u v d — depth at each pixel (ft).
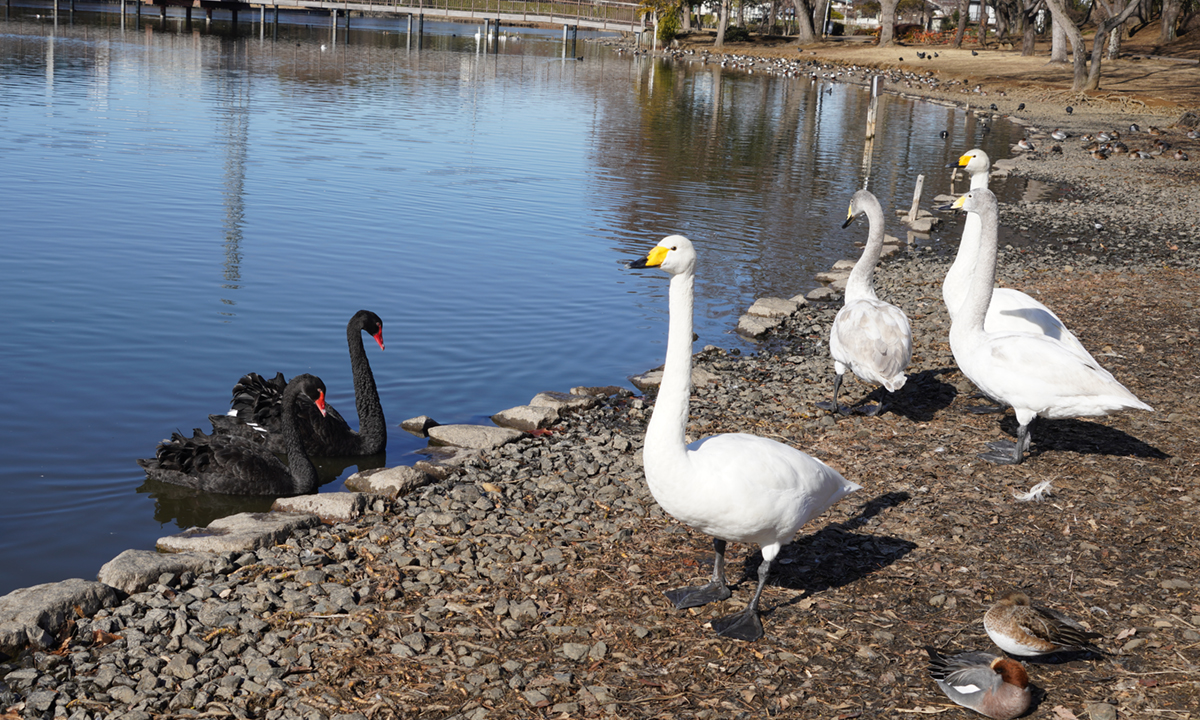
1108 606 19.22
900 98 181.37
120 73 136.15
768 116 143.74
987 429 30.12
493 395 34.63
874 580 20.51
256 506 25.73
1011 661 15.76
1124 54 229.66
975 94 184.85
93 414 30.01
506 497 25.29
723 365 38.11
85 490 25.55
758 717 15.93
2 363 33.19
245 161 76.79
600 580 20.52
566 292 47.65
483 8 346.13
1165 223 72.08
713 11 378.53
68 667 17.24
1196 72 187.73
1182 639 18.01
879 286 51.31
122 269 45.37
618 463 27.71
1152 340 38.78
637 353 39.88
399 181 74.08
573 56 248.52
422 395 34.24
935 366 37.22
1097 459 27.09
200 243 51.19
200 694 16.43
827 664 17.47
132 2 292.20
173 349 35.83
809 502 18.21
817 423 30.81
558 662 17.47
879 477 26.09
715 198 76.69
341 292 44.65
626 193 76.18
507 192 73.20
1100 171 100.27
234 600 19.53
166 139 84.43
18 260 45.37
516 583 20.30
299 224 57.31
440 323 41.68
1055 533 22.54
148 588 20.01
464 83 162.61
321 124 102.01
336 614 19.01
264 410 29.60
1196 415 30.40
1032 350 25.58
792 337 43.09
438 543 22.20
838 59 247.09
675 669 17.29
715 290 51.03
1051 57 209.97
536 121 120.16
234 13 259.80
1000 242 63.77
